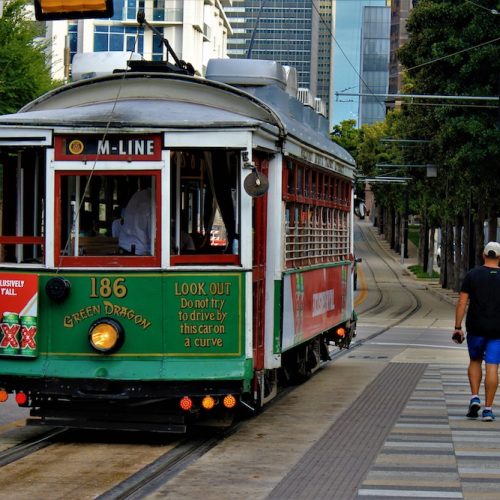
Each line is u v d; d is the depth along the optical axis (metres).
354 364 24.38
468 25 45.12
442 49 45.56
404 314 48.94
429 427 14.88
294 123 16.56
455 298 63.03
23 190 13.42
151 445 13.53
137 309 13.04
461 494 10.64
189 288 13.04
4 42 38.28
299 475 11.56
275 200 14.74
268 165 14.69
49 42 42.78
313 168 18.00
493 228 58.34
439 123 47.53
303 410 16.61
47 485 11.00
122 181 13.14
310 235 17.88
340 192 21.67
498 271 15.45
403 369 23.23
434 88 46.84
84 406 13.52
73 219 13.14
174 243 13.13
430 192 67.75
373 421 15.45
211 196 13.12
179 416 13.33
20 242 13.43
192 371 12.92
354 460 12.45
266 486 11.02
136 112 13.20
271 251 14.77
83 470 11.84
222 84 14.38
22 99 38.62
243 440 13.86
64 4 14.59
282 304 14.95
